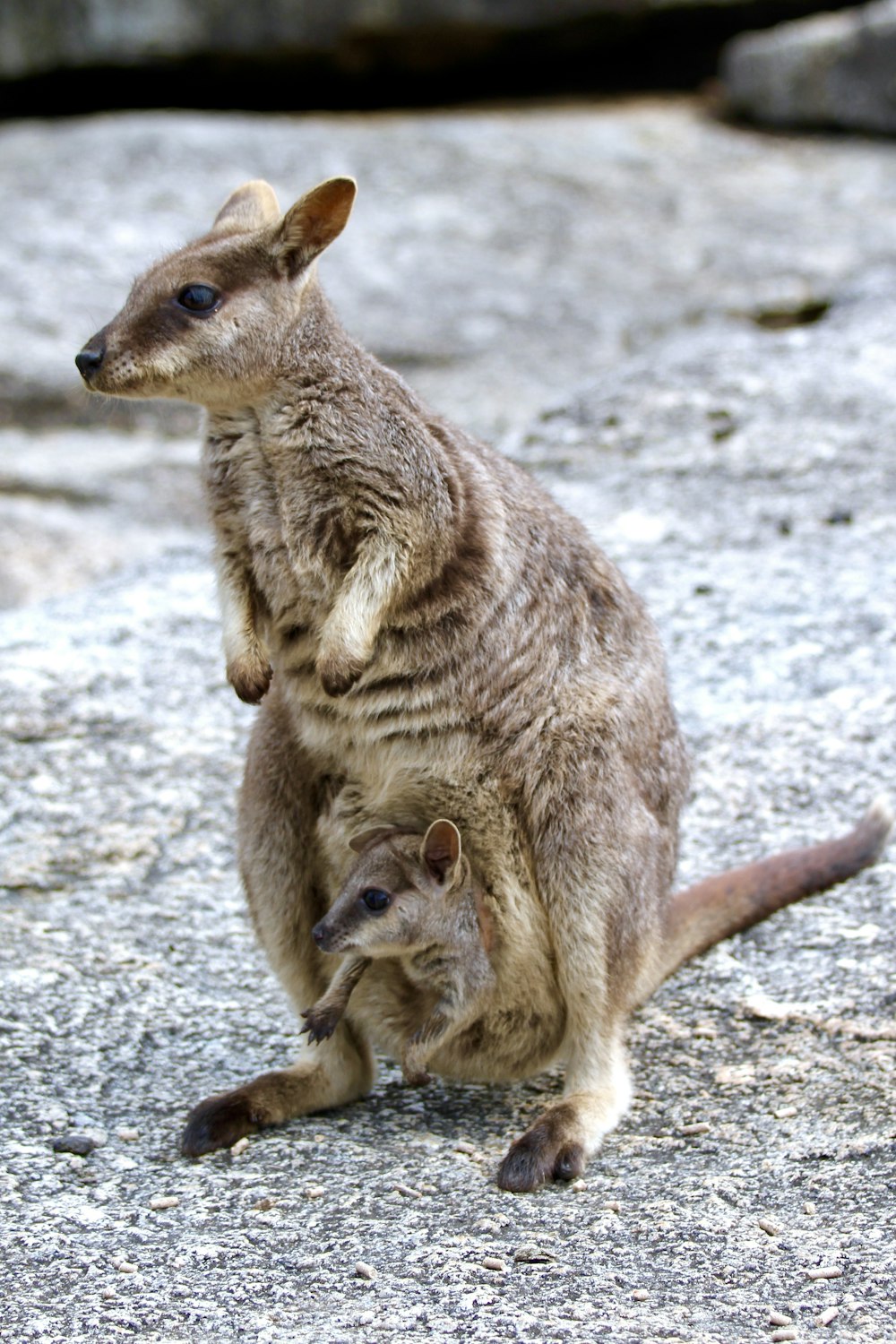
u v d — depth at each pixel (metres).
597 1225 7.78
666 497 17.00
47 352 24.72
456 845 8.66
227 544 9.52
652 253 28.80
